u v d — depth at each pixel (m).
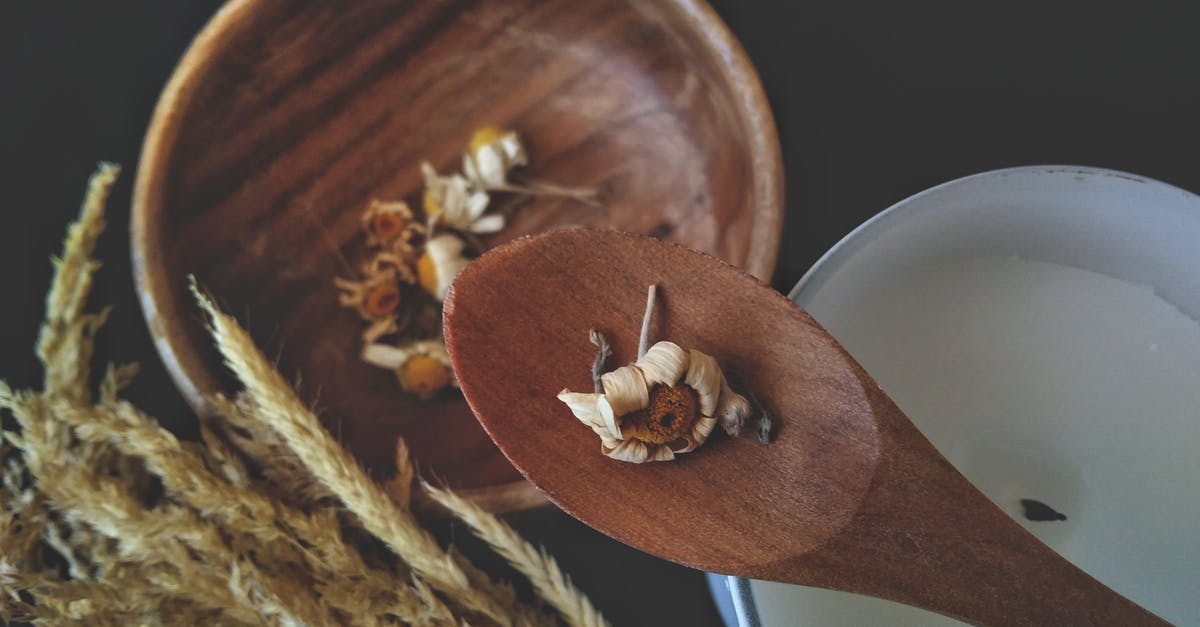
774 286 0.26
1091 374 0.18
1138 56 0.26
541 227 0.27
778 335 0.16
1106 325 0.18
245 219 0.26
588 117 0.27
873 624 0.18
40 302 0.27
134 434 0.22
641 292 0.16
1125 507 0.18
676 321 0.16
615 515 0.16
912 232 0.17
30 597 0.25
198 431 0.26
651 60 0.26
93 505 0.22
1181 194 0.17
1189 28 0.26
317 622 0.22
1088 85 0.26
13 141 0.27
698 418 0.16
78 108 0.27
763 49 0.27
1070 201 0.17
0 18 0.27
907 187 0.26
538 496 0.24
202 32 0.24
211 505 0.22
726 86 0.25
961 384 0.18
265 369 0.22
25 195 0.27
